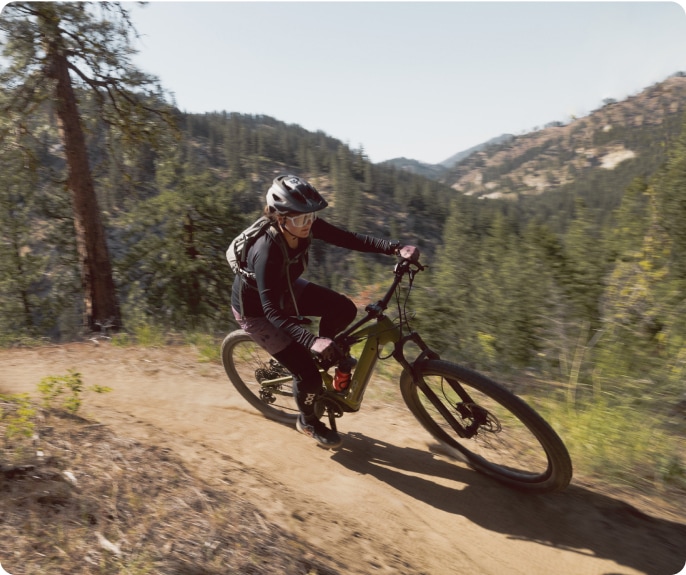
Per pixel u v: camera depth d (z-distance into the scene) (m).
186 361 6.30
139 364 6.18
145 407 4.67
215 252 19.84
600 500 3.44
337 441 3.83
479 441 3.97
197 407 4.71
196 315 18.88
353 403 3.70
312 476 3.64
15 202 19.98
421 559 2.97
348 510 3.29
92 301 13.68
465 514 3.34
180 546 2.47
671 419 4.57
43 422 3.46
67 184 13.43
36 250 21.28
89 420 3.81
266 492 3.25
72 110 12.92
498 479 3.61
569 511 3.34
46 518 2.51
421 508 3.39
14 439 3.12
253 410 4.68
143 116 13.73
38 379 5.80
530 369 6.55
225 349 4.62
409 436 4.23
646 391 4.95
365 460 3.89
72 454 3.07
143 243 19.94
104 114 13.76
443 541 3.12
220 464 3.50
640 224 7.98
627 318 6.11
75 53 12.50
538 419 3.12
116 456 3.15
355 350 4.12
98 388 4.15
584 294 7.41
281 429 4.31
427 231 198.38
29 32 12.01
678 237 7.21
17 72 12.24
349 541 2.96
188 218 19.50
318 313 3.79
